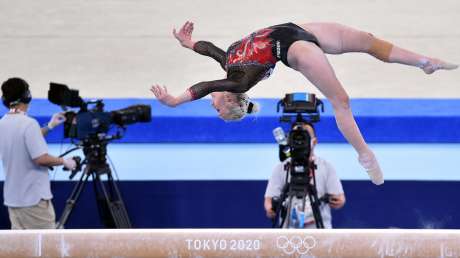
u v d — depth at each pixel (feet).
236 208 81.71
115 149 86.28
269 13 117.50
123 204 76.28
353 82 96.63
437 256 49.14
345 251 49.55
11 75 98.32
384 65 102.32
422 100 87.45
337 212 81.35
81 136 73.87
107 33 112.57
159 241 50.14
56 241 50.44
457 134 83.92
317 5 120.98
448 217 80.53
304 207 70.23
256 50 53.67
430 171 80.89
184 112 85.71
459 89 94.17
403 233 49.52
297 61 52.65
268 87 95.91
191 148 86.12
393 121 83.41
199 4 123.54
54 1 126.82
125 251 50.24
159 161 83.82
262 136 85.10
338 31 56.03
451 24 112.37
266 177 81.10
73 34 112.27
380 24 111.86
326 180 74.08
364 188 80.64
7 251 50.49
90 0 127.24
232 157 84.33
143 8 122.42
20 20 117.39
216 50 58.65
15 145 71.20
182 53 106.22
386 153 84.02
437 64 56.24
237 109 57.06
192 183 81.30
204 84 51.39
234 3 123.34
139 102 87.25
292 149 70.33
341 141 85.05
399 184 80.18
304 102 70.18
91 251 50.31
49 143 86.84
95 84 96.07
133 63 102.78
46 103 87.45
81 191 75.41
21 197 71.77
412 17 115.34
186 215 81.97
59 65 102.06
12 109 72.18
